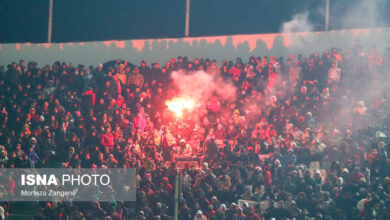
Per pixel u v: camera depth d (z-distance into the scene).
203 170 52.62
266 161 53.47
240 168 52.22
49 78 68.12
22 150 55.09
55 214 47.28
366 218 46.22
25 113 62.31
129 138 57.50
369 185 49.66
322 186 50.06
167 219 47.94
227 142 55.88
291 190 50.22
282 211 47.16
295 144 54.38
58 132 58.91
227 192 50.31
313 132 56.97
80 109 64.19
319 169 54.50
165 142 57.75
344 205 47.84
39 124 59.69
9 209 50.50
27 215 49.75
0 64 76.56
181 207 48.12
